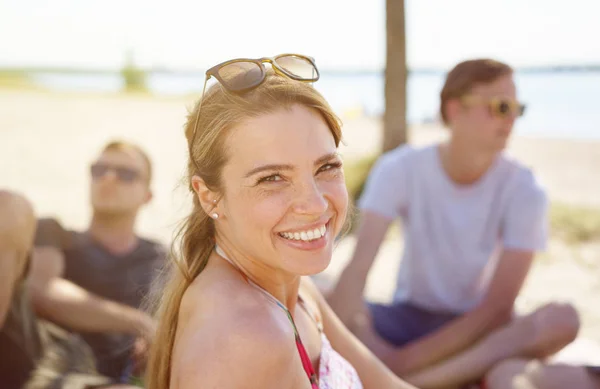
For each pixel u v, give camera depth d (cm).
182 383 116
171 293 141
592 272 548
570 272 550
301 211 128
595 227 677
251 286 133
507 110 288
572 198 898
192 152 141
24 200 225
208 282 133
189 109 148
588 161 1289
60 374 232
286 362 118
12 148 1252
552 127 2095
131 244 325
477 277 313
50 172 1014
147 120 1827
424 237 316
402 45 866
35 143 1330
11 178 957
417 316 320
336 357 158
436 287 316
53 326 277
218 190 135
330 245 136
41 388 222
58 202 800
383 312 327
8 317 221
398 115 872
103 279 309
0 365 220
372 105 2705
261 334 116
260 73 129
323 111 133
